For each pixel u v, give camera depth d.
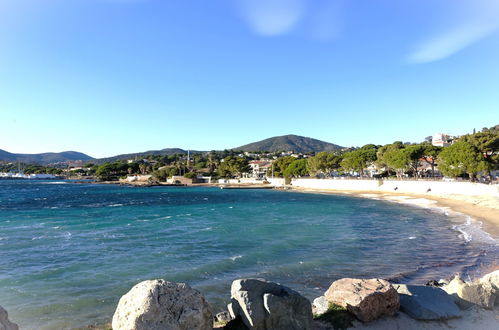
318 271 18.86
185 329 7.42
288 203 65.69
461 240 26.55
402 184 83.50
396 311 10.47
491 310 10.75
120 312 7.62
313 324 9.30
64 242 26.67
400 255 22.28
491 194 57.50
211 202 69.19
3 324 7.14
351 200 72.75
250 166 186.88
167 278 17.73
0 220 40.62
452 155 65.00
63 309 13.80
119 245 25.55
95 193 103.88
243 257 21.73
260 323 8.44
